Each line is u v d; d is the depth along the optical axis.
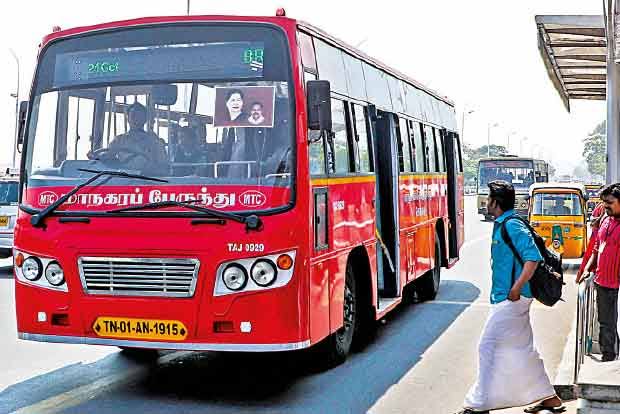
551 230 20.62
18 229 7.75
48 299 7.57
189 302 7.23
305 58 7.82
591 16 13.49
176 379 8.54
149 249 7.28
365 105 10.25
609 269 8.34
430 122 14.57
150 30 7.71
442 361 9.52
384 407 7.56
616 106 14.03
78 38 7.89
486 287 16.39
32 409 7.32
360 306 10.01
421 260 13.16
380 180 11.20
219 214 7.20
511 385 6.81
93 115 7.70
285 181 7.31
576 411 6.57
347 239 8.91
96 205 7.46
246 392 8.02
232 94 7.48
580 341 7.44
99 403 7.55
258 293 7.16
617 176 14.05
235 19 7.61
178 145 7.46
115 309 7.37
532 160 44.09
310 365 9.03
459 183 17.41
